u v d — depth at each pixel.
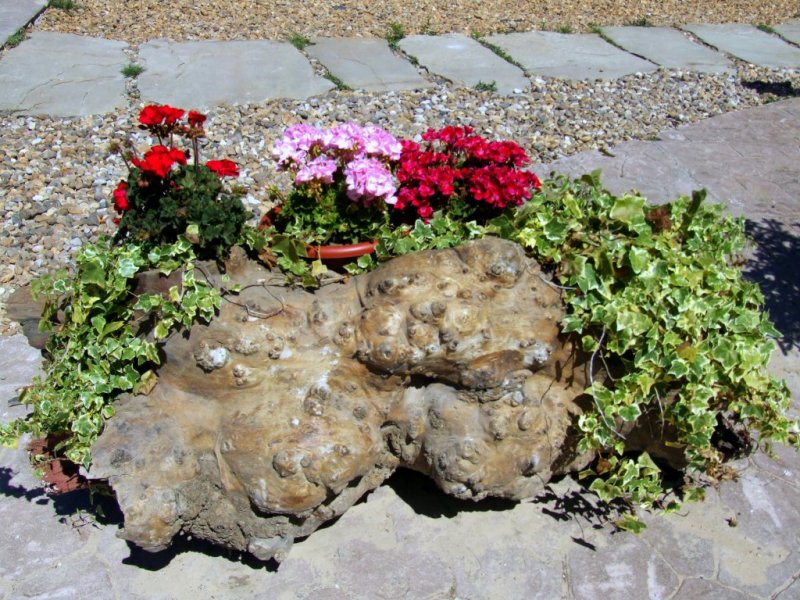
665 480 3.10
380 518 2.92
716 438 3.06
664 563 2.81
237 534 2.60
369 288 2.61
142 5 7.36
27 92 5.62
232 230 2.53
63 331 2.64
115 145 2.75
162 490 2.46
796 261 4.50
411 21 7.49
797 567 2.81
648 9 8.48
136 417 2.57
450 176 2.93
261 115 5.49
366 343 2.50
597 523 2.93
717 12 8.58
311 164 2.82
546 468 2.79
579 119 5.86
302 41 6.68
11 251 4.23
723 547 2.87
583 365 2.74
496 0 8.32
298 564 2.76
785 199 5.10
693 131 5.88
